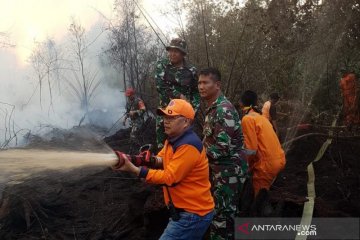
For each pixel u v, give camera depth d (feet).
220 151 11.98
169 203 10.66
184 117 10.21
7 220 17.67
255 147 14.02
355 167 21.74
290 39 26.58
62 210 19.19
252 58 26.22
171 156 10.22
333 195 17.78
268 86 27.22
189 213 10.40
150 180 10.06
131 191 20.68
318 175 20.48
